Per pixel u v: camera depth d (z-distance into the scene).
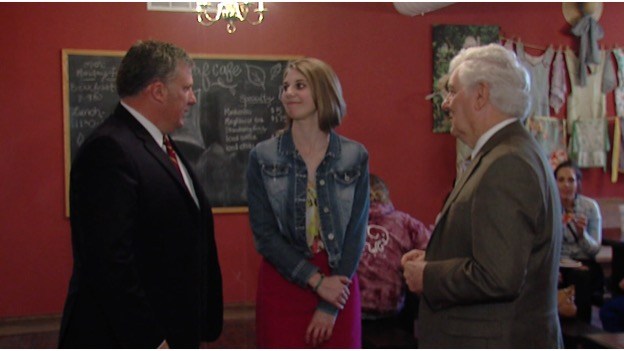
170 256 1.57
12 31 4.18
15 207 4.25
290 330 1.88
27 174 4.26
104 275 1.42
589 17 5.05
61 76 4.27
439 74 4.86
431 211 4.94
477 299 1.33
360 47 4.75
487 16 4.96
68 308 1.58
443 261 1.41
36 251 4.29
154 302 1.55
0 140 4.20
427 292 1.42
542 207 1.33
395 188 4.87
